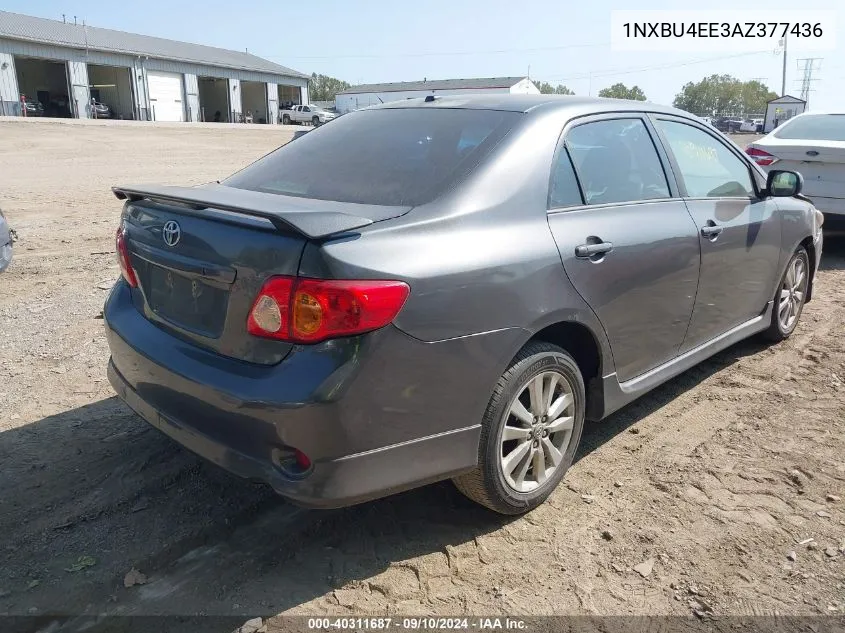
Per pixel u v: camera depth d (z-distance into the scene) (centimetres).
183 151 2345
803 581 276
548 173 308
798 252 522
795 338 552
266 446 244
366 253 241
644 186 364
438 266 254
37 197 1238
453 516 315
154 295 296
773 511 321
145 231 296
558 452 321
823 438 389
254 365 249
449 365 259
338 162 326
